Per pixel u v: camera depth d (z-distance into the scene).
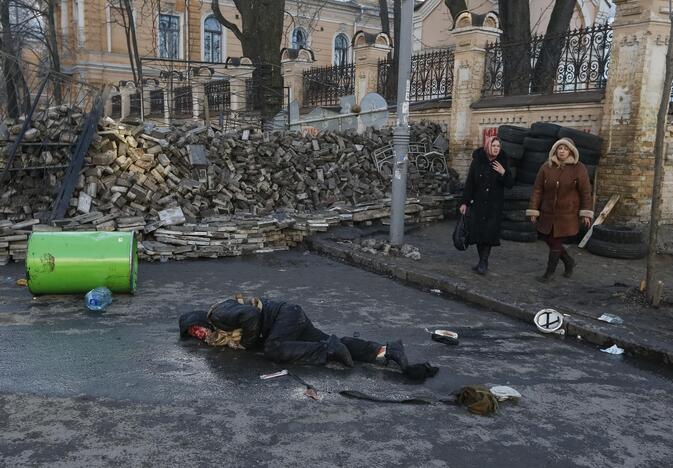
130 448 3.37
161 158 9.48
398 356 4.59
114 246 6.46
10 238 7.98
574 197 6.96
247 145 10.71
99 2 30.55
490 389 4.27
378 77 15.95
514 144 10.23
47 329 5.42
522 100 11.30
